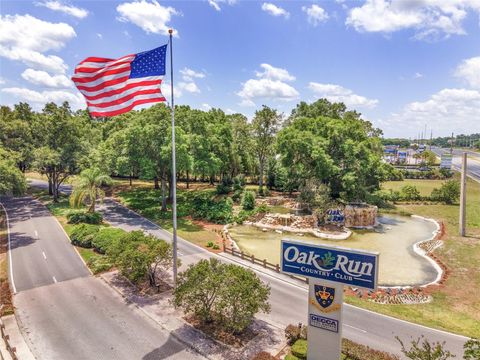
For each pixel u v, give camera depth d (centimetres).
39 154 5147
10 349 1602
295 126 6038
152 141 4647
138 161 4697
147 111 5366
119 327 1903
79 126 5909
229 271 1845
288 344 1736
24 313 2064
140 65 1925
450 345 1770
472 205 6056
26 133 5609
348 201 5278
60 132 5531
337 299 1477
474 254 3428
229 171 7169
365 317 2083
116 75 1905
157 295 2292
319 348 1527
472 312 2194
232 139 6606
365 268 1401
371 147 5897
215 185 7462
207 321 1936
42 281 2544
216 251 3388
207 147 5450
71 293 2338
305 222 4456
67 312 2077
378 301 2338
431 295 2450
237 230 4362
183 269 2848
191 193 6353
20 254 3133
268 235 4159
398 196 6397
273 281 2659
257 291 1789
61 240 3569
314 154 4862
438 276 2878
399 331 1917
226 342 1748
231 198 5778
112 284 2472
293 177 5634
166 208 5200
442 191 6322
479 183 8362
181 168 4712
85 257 3055
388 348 1736
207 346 1716
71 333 1842
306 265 1548
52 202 5572
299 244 1562
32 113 6606
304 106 7631
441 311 2198
